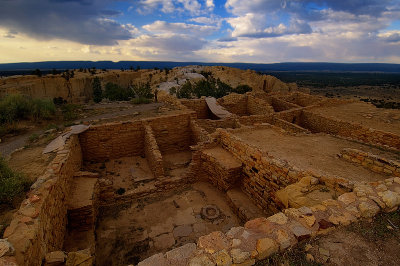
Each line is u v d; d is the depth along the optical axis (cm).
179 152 1548
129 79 10938
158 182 1056
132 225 855
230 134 1114
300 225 443
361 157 898
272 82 8356
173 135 1502
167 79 9831
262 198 889
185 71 12244
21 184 635
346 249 408
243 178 1006
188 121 1530
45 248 484
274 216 465
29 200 506
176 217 898
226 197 1007
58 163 741
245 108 2288
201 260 360
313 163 917
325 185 667
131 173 1192
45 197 532
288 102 2216
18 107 1362
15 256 354
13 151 936
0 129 1143
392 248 412
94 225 818
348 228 451
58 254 472
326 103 2053
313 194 629
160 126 1437
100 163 1302
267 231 425
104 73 10681
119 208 949
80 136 1244
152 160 1168
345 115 1767
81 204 761
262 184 888
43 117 1444
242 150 1002
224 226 856
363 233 441
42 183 603
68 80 7569
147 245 764
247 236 412
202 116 2080
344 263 384
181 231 826
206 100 2023
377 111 1862
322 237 430
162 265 359
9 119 1260
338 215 473
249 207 911
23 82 6431
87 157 1293
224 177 1009
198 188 1098
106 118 1466
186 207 958
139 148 1412
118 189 1043
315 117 1781
